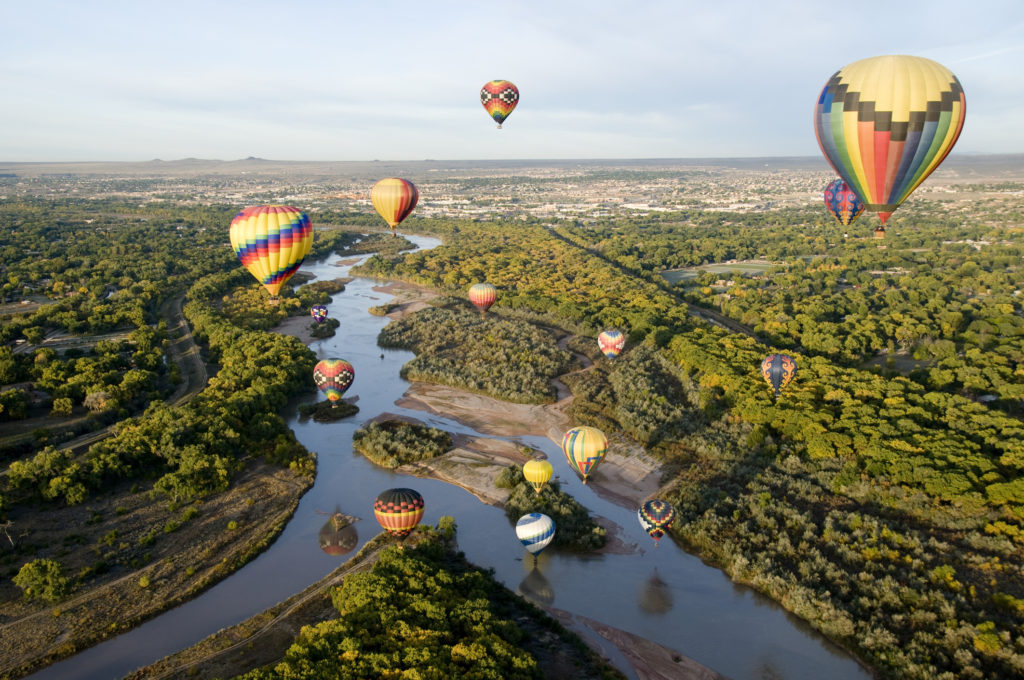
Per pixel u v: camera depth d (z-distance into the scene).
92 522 81.50
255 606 69.75
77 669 61.03
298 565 76.75
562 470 97.31
